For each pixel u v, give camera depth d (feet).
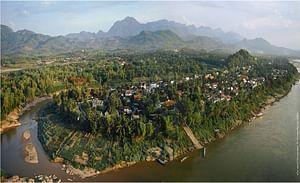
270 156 525.75
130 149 533.55
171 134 567.18
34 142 622.95
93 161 513.45
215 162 510.58
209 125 627.87
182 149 554.46
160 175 476.13
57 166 514.68
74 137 598.75
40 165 518.37
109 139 565.53
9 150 584.81
